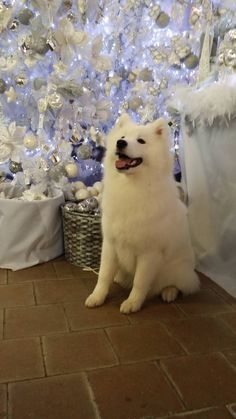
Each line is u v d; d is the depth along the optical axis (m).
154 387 1.26
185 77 2.47
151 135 1.72
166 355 1.45
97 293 1.86
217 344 1.54
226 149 1.96
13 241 2.23
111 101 2.49
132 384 1.27
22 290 1.96
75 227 2.25
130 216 1.71
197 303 1.93
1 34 2.16
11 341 1.49
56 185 2.43
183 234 1.92
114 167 1.73
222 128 1.95
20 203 2.16
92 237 2.23
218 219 2.16
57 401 1.17
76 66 2.28
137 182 1.68
